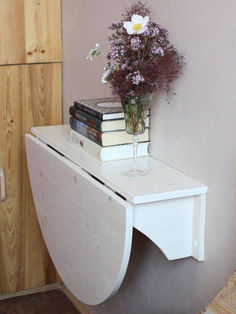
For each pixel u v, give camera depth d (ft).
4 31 7.80
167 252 5.41
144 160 6.03
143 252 6.69
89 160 5.97
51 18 8.02
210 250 5.36
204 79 5.11
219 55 4.86
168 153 5.84
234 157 4.85
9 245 8.71
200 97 5.20
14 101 8.16
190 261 5.75
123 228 4.98
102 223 5.41
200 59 5.12
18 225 8.68
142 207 5.13
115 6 6.45
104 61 6.88
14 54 7.95
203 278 5.56
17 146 8.36
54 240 7.03
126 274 7.24
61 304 8.80
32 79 8.18
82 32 7.44
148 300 6.76
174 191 5.10
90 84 7.39
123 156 6.00
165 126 5.84
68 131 7.24
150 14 5.83
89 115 6.07
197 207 5.33
